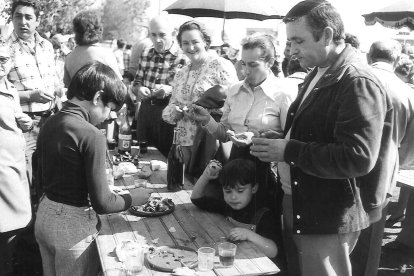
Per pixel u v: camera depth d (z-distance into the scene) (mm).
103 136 2160
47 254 2371
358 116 1849
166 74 4691
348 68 1958
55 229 2197
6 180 3025
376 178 2150
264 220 2621
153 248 2229
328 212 2078
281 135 2686
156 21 4613
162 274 2004
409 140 3879
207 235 2432
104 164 2166
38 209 2322
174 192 3100
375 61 3678
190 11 5953
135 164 3652
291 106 2391
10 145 3051
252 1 5605
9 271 3248
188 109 3344
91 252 2299
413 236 4238
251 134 2803
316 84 2076
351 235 2156
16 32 3969
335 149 1896
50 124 2223
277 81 3031
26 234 4004
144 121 4578
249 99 3041
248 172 2600
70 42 11195
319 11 1943
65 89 4336
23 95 3801
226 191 2646
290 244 2742
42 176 2303
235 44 10109
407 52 6703
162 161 3779
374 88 1884
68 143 2123
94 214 2324
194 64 3887
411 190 4242
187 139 3770
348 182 2057
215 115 3689
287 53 4312
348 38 3730
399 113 3311
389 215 5227
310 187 2096
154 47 4777
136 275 1980
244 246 2322
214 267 2070
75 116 2166
